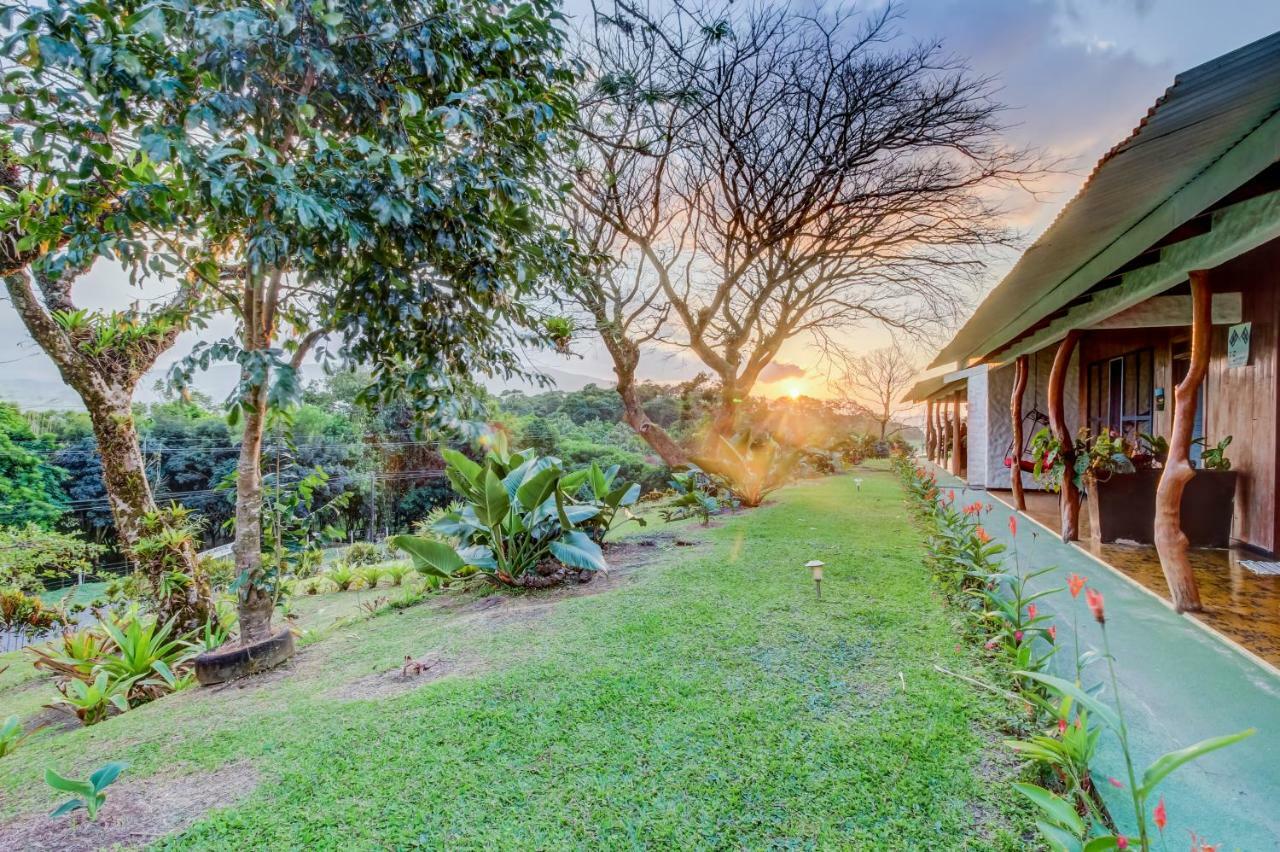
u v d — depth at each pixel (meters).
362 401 3.06
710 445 11.95
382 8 2.62
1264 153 2.18
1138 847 1.44
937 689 2.25
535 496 4.42
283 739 2.24
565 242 4.00
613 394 30.31
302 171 2.52
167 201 2.55
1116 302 4.25
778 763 1.82
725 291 10.98
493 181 2.95
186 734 2.42
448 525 4.88
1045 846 1.41
